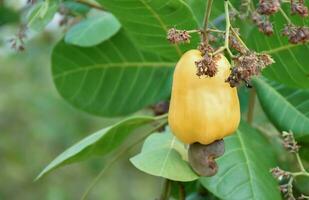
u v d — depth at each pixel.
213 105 0.80
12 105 2.68
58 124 2.56
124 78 1.10
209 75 0.78
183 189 0.96
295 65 0.94
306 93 0.99
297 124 0.98
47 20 0.94
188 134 0.81
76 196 2.78
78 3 1.09
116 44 1.08
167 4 0.88
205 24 0.81
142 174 3.01
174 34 0.80
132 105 1.11
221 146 0.83
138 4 0.88
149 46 0.94
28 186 2.71
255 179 0.89
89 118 2.57
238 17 0.92
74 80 1.11
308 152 0.95
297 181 1.05
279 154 1.08
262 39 0.93
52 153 2.68
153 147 0.89
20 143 2.68
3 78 2.69
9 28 1.49
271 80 0.98
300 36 0.84
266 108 1.00
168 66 1.09
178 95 0.81
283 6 0.90
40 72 2.62
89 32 1.06
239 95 1.09
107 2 0.88
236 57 0.79
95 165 2.51
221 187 0.88
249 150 0.92
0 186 2.68
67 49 1.09
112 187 2.93
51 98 2.57
